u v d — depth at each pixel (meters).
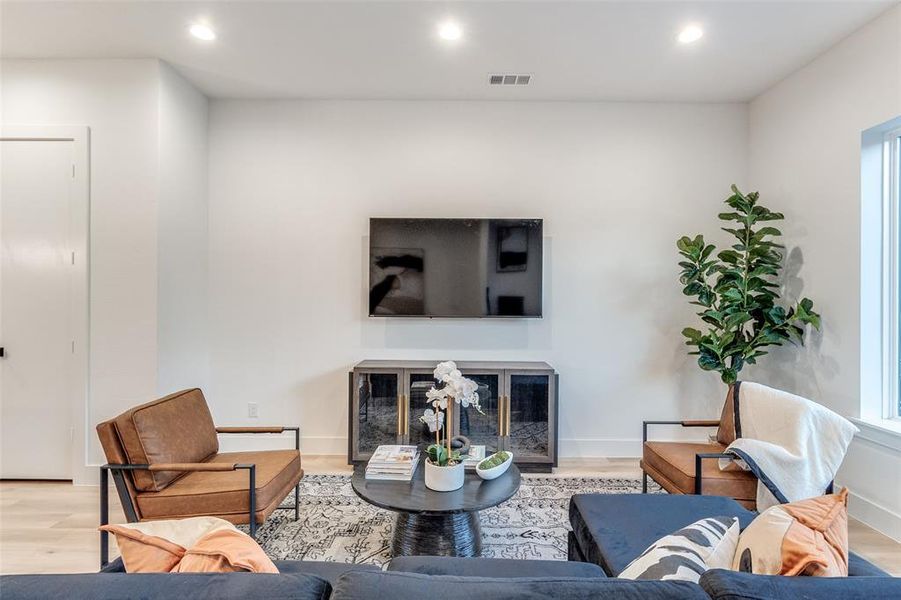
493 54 3.06
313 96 3.72
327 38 2.88
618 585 0.78
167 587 0.78
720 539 1.17
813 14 2.59
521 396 3.47
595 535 1.65
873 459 2.61
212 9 2.59
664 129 3.80
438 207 3.81
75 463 3.12
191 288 3.54
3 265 3.15
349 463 3.54
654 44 2.92
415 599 0.75
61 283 3.15
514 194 3.81
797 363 3.21
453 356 3.80
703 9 2.56
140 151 3.12
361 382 3.48
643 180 3.80
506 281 3.68
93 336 3.13
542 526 2.59
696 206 3.80
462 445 2.51
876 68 2.62
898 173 2.70
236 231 3.78
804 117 3.18
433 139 3.80
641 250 3.80
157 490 2.07
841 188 2.87
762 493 2.21
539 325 3.80
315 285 3.80
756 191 3.67
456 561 1.43
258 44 2.96
